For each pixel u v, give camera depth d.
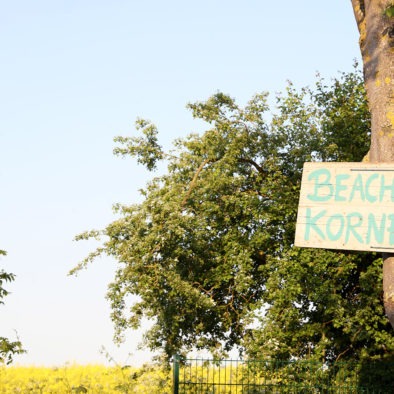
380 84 7.75
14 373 17.53
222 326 20.09
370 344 19.05
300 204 7.43
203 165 20.53
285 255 18.95
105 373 16.78
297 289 18.20
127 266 18.44
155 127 21.47
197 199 20.03
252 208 19.86
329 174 7.45
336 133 20.66
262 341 18.30
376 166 7.30
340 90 21.30
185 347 19.70
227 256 19.91
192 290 18.36
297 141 20.67
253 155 21.03
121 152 21.34
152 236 18.14
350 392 16.80
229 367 16.47
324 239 7.20
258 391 16.41
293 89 21.25
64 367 17.27
